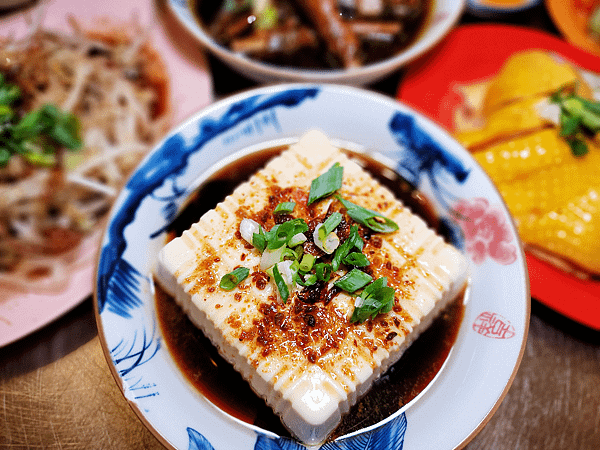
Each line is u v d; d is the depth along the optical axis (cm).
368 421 21
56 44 32
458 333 22
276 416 21
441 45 32
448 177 24
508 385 20
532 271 25
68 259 27
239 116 25
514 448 22
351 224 22
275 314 20
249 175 26
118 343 20
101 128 31
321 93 26
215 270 21
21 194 29
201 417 20
